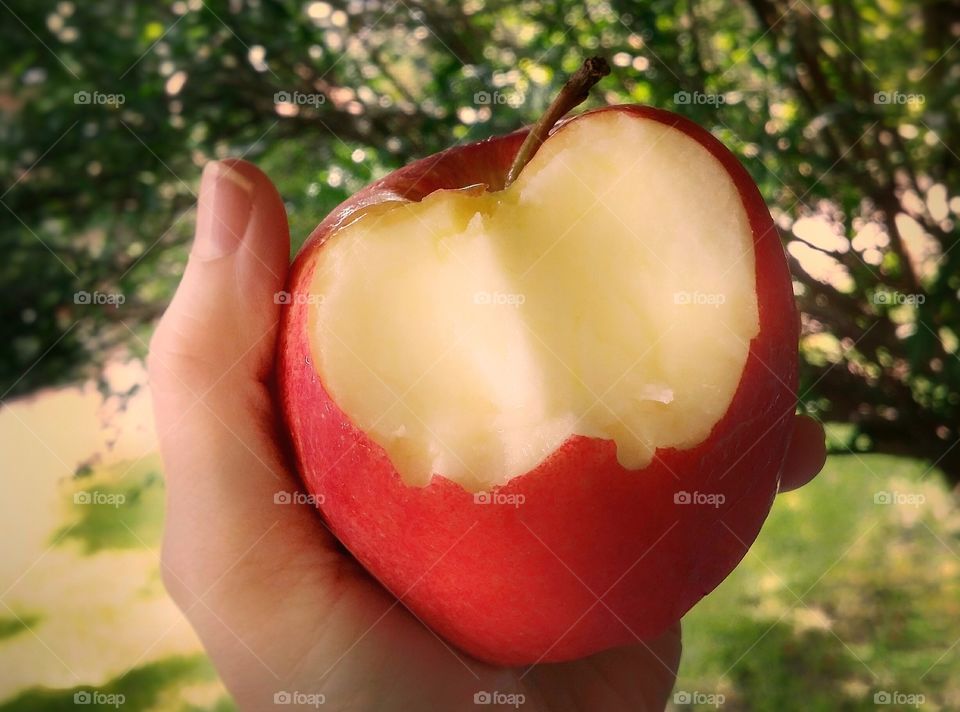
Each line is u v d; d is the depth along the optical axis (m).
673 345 0.12
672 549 0.11
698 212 0.12
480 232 0.12
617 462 0.11
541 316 0.12
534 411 0.11
